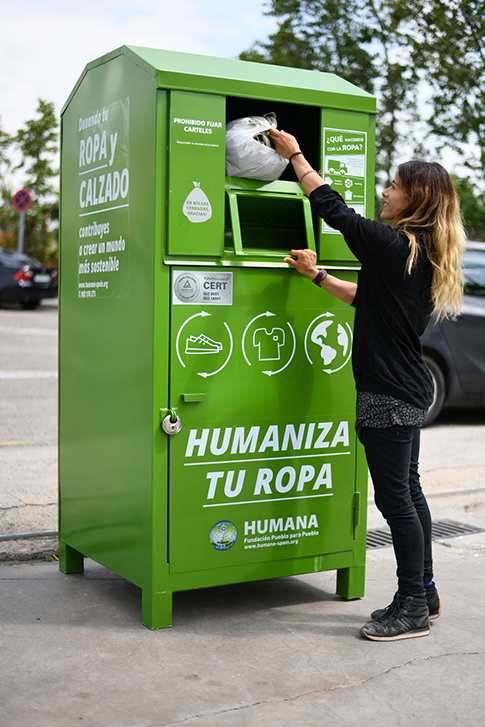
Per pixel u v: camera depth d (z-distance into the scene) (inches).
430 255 117.8
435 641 122.0
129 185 124.5
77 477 143.9
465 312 288.4
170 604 124.0
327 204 120.8
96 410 136.6
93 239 136.6
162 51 126.4
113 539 132.5
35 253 1003.9
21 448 239.6
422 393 119.1
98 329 135.3
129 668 109.4
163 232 118.2
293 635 123.2
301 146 143.0
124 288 126.7
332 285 126.3
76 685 103.9
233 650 116.6
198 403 122.6
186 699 100.7
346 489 137.5
